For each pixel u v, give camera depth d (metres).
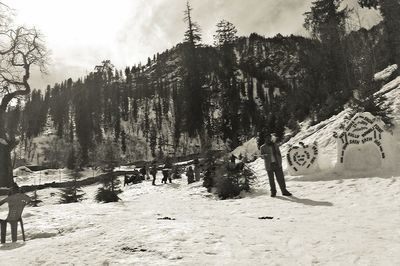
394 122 14.22
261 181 15.08
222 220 8.49
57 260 5.91
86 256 5.88
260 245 5.78
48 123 140.12
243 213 9.58
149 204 14.14
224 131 64.31
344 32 32.38
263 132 38.22
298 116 39.62
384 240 5.73
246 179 14.28
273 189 12.05
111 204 15.00
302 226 7.16
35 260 6.15
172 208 11.98
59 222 9.85
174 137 93.88
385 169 12.10
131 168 60.44
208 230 6.89
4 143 34.34
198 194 15.89
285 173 14.80
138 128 119.31
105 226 8.44
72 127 119.25
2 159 34.16
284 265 4.84
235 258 5.19
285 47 161.62
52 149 108.00
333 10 33.69
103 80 148.88
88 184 45.22
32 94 146.25
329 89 33.84
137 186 27.55
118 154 92.94
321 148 15.41
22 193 9.08
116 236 6.90
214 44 90.69
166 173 26.47
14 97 35.66
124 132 108.88
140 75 182.00
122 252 5.84
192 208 11.61
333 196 10.59
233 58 89.62
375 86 18.56
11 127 36.47
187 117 74.19
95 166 68.56
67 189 25.00
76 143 110.50
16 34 33.81
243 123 67.31
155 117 129.38
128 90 152.50
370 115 13.03
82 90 137.62
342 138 13.32
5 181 33.91
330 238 6.02
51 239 8.17
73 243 6.94
